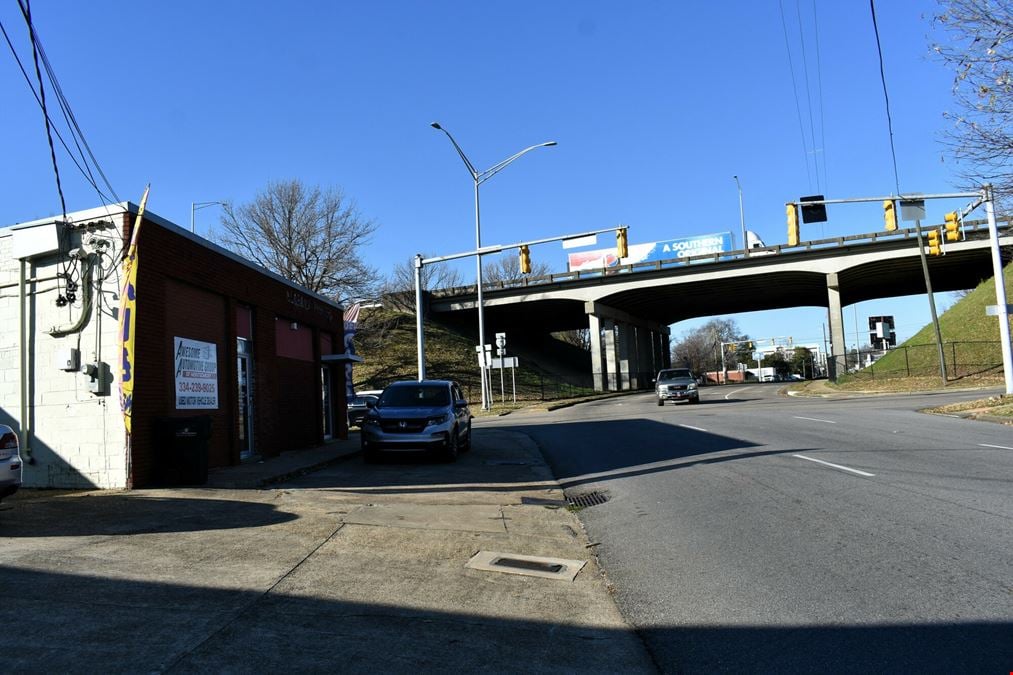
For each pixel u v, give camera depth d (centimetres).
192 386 1264
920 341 4738
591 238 2692
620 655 472
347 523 842
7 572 589
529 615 551
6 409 1133
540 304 6688
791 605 539
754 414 2586
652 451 1566
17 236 1121
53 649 436
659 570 662
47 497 990
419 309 2884
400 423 1499
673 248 6481
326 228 4425
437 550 739
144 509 888
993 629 469
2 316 1151
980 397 2869
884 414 2283
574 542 805
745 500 938
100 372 1082
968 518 764
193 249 1269
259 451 1533
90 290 1102
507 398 5050
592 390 6150
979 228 4991
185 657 436
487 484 1212
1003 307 2433
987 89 1407
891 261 5375
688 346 14588
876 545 680
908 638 463
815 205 2241
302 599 560
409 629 509
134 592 552
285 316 1730
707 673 436
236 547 708
